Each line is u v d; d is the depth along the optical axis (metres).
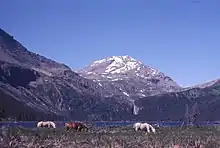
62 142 48.19
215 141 52.84
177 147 47.34
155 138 56.25
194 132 72.62
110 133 65.88
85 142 48.88
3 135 47.66
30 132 56.09
